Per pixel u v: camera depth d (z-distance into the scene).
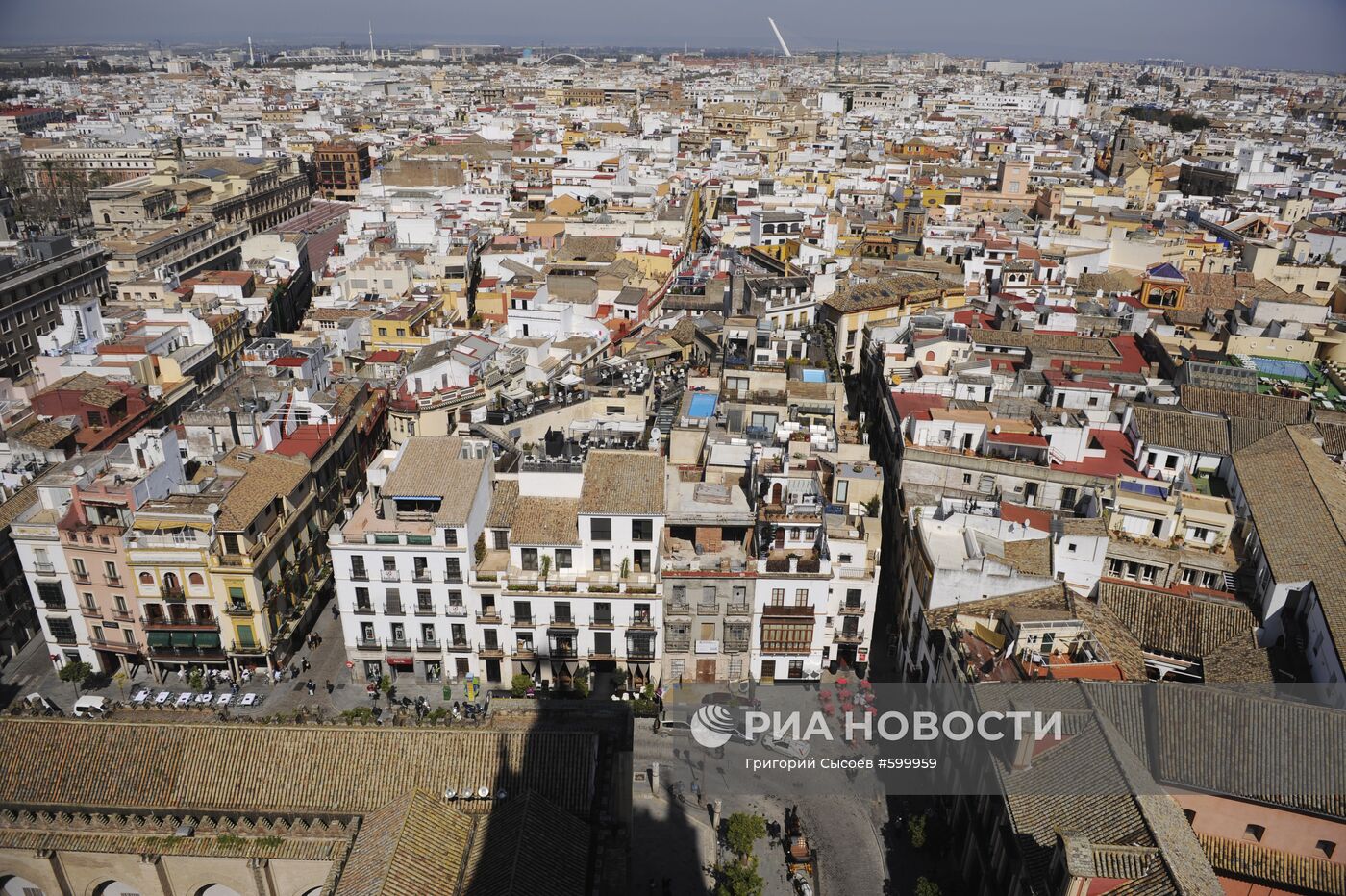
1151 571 82.81
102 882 56.06
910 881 65.94
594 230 187.38
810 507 81.69
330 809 55.09
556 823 52.81
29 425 101.88
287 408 101.88
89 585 81.62
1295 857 56.53
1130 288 153.88
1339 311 147.25
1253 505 84.69
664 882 63.81
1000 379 108.25
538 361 125.75
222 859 54.16
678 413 100.62
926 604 78.44
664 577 79.25
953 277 160.50
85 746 56.69
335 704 82.50
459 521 78.75
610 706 63.38
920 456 94.75
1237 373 109.69
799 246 175.62
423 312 141.62
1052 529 80.19
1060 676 64.50
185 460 92.81
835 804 72.56
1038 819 54.62
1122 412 101.75
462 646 83.81
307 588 91.62
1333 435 97.31
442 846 51.41
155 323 135.75
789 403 101.94
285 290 178.00
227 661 84.00
